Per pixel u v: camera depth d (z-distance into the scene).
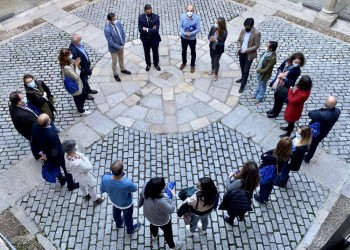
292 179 7.27
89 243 6.35
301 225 6.57
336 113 6.55
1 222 6.66
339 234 5.25
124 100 9.01
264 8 12.05
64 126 8.35
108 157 7.73
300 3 12.20
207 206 5.36
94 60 10.19
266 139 8.05
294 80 7.72
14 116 6.88
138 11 12.08
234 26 11.30
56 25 11.49
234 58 10.19
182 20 9.00
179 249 6.25
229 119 8.50
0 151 7.84
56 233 6.48
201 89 9.28
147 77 9.63
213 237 6.40
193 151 7.84
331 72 9.66
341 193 7.06
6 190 7.15
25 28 11.38
